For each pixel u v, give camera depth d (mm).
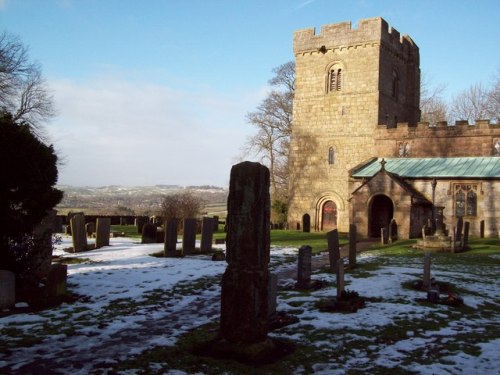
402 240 32781
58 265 13102
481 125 40781
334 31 47438
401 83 50188
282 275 17828
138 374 7512
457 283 16141
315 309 12148
